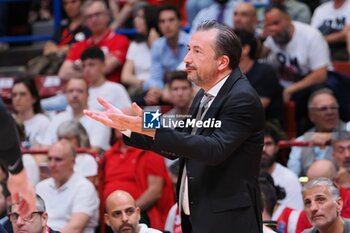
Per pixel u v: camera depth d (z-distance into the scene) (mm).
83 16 28609
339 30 27266
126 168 20875
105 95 24891
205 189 12445
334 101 22297
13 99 24422
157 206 20750
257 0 29750
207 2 29094
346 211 18141
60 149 19828
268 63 24594
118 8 32156
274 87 23391
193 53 12523
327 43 27031
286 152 20797
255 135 12414
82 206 19719
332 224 16312
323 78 24797
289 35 25188
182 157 12555
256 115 12336
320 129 22469
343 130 21578
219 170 12414
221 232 12359
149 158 20844
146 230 17641
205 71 12477
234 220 12375
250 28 26078
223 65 12492
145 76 27531
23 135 22406
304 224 18281
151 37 27578
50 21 34344
